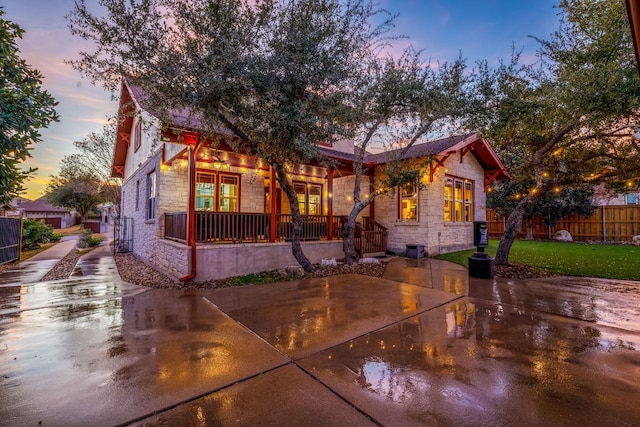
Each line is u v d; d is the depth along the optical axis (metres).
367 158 12.01
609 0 5.55
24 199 41.31
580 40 6.18
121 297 5.34
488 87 7.02
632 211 13.85
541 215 15.83
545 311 4.44
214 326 3.84
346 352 3.07
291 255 8.07
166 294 5.54
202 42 5.12
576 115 5.97
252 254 7.37
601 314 4.29
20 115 5.36
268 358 2.94
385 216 11.57
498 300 5.04
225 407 2.16
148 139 9.84
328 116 6.18
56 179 26.06
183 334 3.56
